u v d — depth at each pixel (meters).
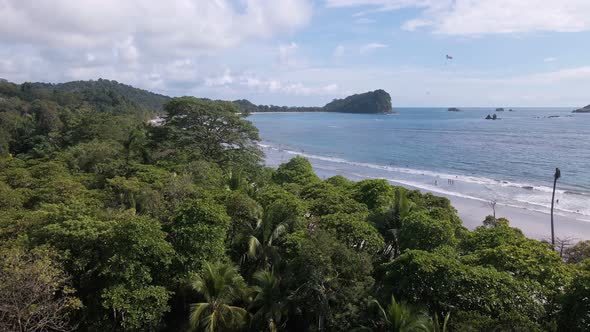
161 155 47.00
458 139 129.62
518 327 14.20
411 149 109.19
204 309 18.27
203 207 20.98
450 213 29.09
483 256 20.78
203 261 18.91
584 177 65.69
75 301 16.00
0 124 79.12
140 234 17.97
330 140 141.50
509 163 81.06
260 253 22.27
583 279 16.05
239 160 49.66
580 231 40.41
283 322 19.92
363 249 21.86
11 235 19.83
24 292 14.67
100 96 157.75
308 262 18.27
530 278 18.59
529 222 43.59
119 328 17.72
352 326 17.14
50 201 27.83
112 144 51.88
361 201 32.75
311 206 28.75
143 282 17.66
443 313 16.94
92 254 18.17
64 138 68.75
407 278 17.70
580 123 195.25
